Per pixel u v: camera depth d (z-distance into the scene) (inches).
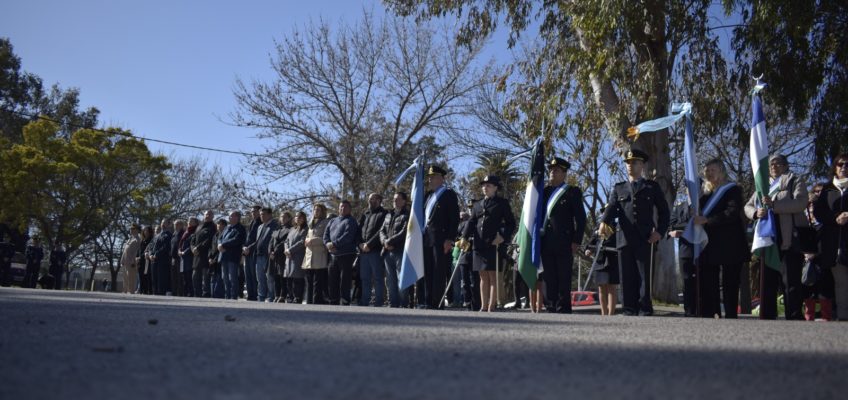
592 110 677.9
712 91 637.9
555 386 94.0
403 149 1235.9
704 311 336.8
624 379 101.1
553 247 361.7
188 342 139.6
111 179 1471.5
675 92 657.6
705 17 632.4
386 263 478.0
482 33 761.0
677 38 625.9
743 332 193.8
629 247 335.9
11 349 121.3
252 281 637.9
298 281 568.4
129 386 88.4
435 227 443.2
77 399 79.3
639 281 335.6
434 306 438.9
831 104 646.5
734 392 92.1
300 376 98.8
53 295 387.9
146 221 1535.4
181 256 709.9
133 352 121.7
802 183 325.7
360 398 82.9
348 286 504.7
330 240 513.7
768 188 335.6
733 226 329.7
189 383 91.4
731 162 926.4
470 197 1217.4
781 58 624.4
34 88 1914.4
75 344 131.2
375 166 1208.2
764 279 331.0
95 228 1456.7
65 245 1446.9
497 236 418.3
